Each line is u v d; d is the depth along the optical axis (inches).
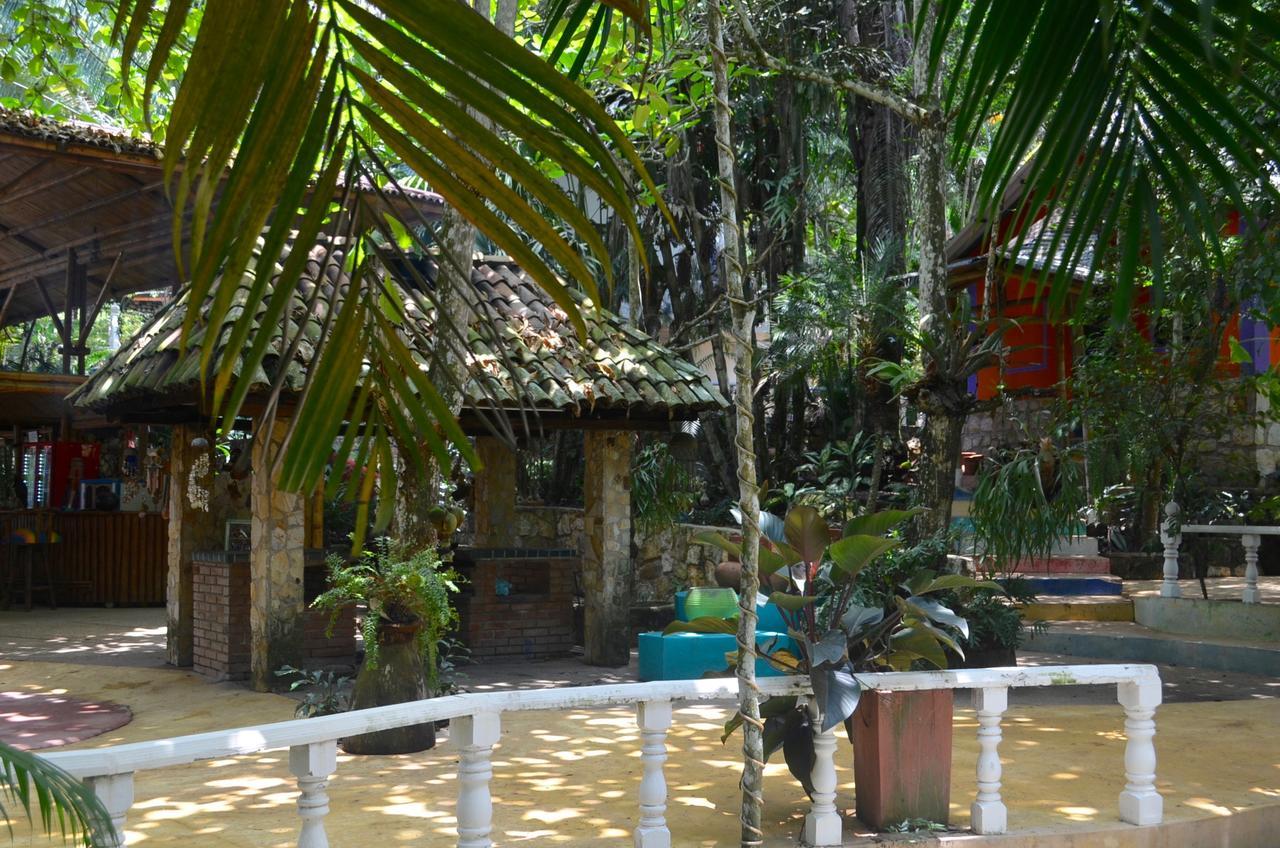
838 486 687.7
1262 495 667.4
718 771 262.8
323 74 61.2
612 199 59.6
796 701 205.3
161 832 211.3
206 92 55.6
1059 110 98.0
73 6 405.4
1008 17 96.3
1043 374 740.0
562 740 299.4
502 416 73.6
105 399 406.0
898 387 391.2
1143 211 99.4
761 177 756.0
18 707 363.9
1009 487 412.8
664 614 523.2
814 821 198.7
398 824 215.3
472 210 62.8
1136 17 93.3
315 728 142.7
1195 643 477.4
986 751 209.5
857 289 627.2
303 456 70.2
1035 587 576.4
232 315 336.2
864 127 720.3
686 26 406.0
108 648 497.7
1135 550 681.6
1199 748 295.9
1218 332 475.2
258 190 57.6
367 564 307.1
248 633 409.4
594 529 461.4
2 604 642.2
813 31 647.8
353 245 78.6
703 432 778.8
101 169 516.7
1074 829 211.9
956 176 103.6
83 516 668.7
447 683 332.2
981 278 716.0
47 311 848.3
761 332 904.9
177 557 445.7
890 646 219.3
